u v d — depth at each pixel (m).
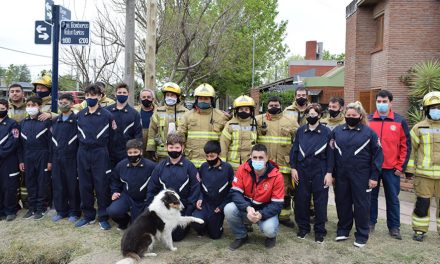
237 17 13.78
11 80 46.16
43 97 7.09
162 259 4.68
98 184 5.82
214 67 12.97
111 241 5.35
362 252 5.04
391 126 5.64
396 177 5.66
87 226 5.96
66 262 4.96
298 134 5.48
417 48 12.47
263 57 28.09
